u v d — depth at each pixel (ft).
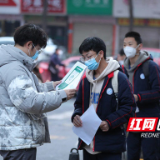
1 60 21.79
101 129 24.25
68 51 189.57
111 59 25.49
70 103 82.74
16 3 181.16
